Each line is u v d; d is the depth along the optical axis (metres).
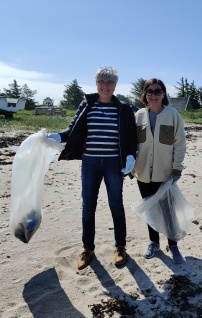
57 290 3.34
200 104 89.38
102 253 4.09
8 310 3.05
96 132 3.52
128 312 3.01
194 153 11.74
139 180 3.83
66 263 3.88
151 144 3.58
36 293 3.30
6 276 3.58
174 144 3.62
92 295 3.27
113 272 3.67
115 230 3.84
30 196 3.65
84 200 3.72
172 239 3.79
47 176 8.07
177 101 77.38
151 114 3.65
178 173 3.64
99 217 5.29
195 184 7.24
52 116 30.97
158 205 3.75
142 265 3.79
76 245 4.31
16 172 3.65
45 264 3.84
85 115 3.55
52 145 3.68
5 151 11.20
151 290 3.33
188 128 23.70
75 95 104.00
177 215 3.77
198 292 3.27
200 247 4.22
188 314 2.97
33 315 2.99
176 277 3.49
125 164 3.58
